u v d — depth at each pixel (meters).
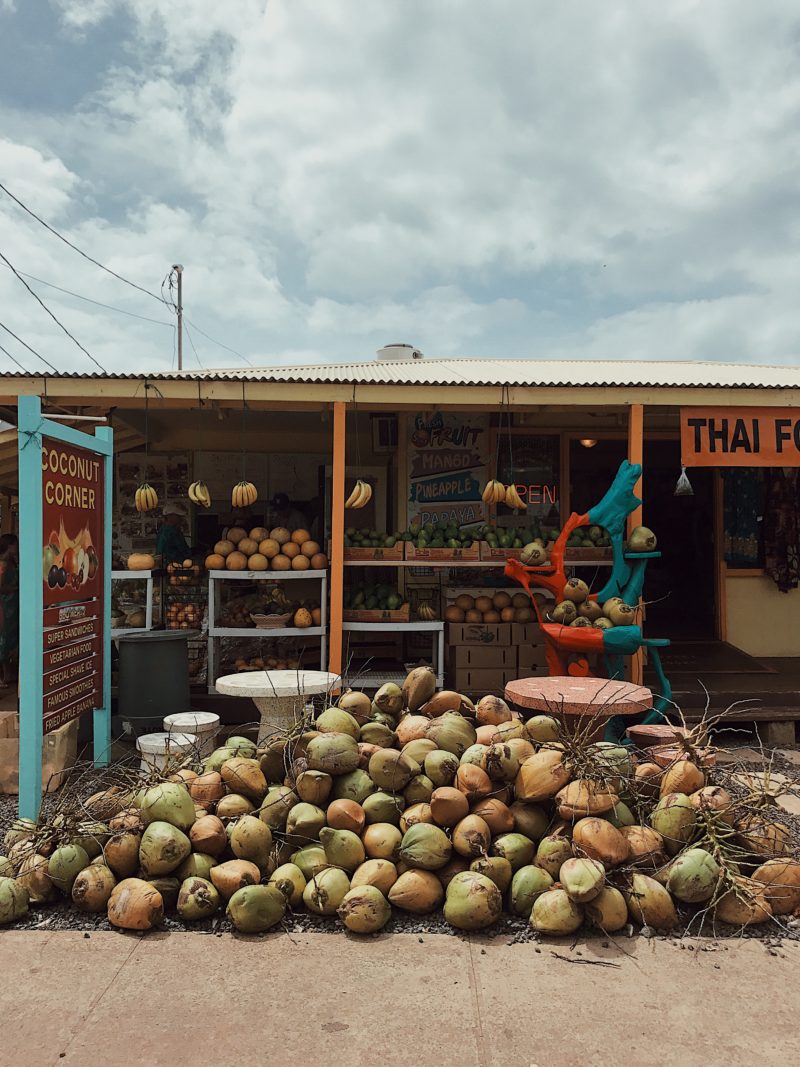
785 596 9.44
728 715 6.68
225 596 9.11
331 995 2.82
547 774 3.57
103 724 5.32
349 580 9.29
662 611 12.34
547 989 2.86
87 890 3.41
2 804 5.07
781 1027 2.63
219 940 3.24
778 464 6.50
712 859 3.41
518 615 7.46
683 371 8.80
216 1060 2.45
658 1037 2.57
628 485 6.35
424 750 3.84
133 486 10.59
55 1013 2.71
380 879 3.41
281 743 3.92
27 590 4.31
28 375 6.16
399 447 8.94
